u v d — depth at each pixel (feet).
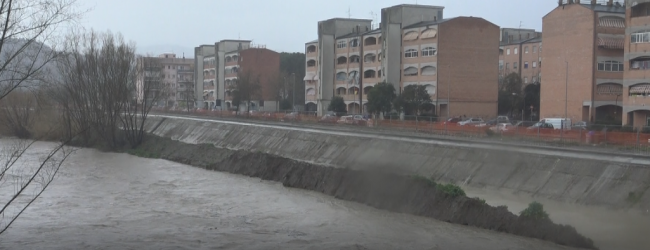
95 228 106.93
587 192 114.73
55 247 91.97
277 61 494.59
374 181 131.34
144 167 195.93
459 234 99.96
